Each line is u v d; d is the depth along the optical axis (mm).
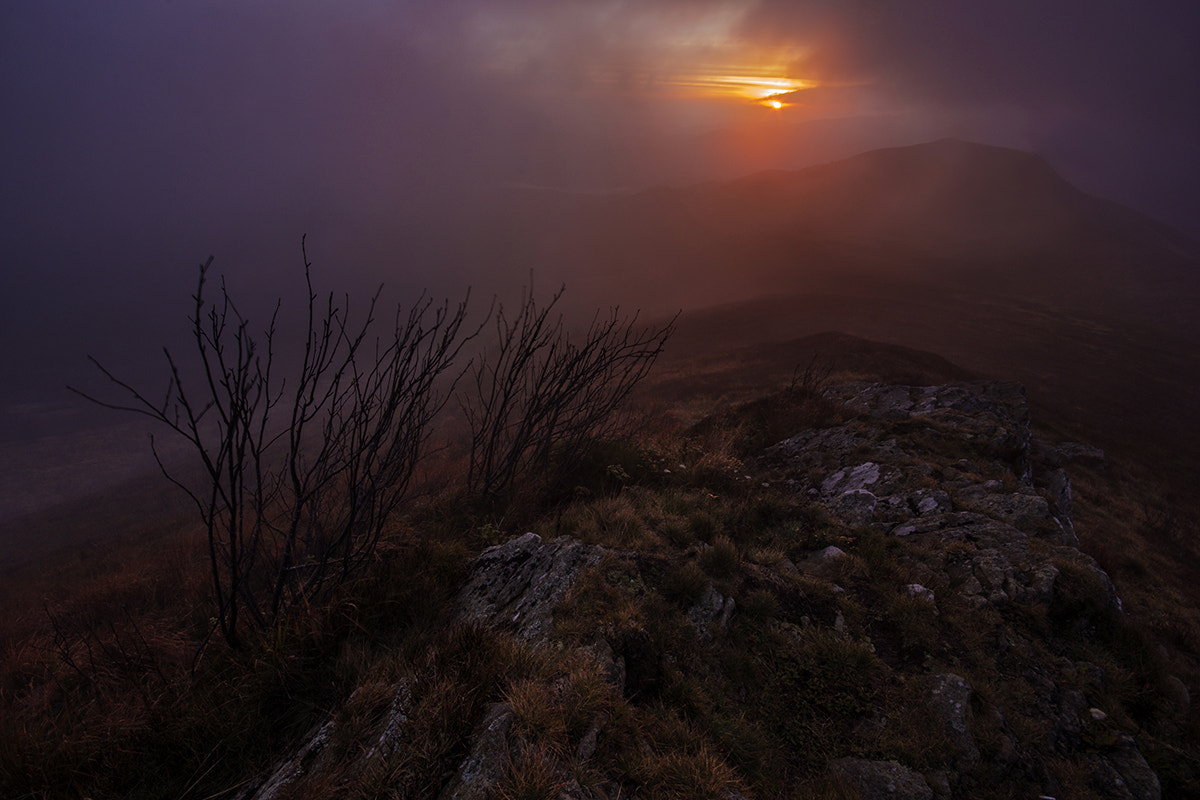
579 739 2256
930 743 3045
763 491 6586
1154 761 3396
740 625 3561
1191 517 24469
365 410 3895
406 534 4629
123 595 5020
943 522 5801
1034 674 3840
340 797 2186
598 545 3908
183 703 2967
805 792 2652
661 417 10680
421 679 2559
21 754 2643
